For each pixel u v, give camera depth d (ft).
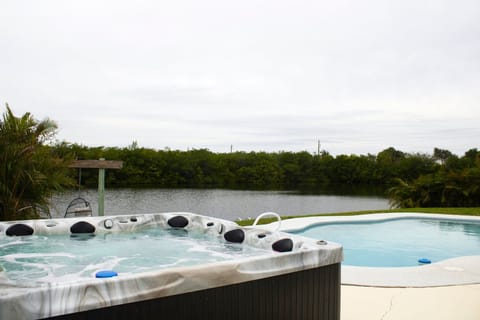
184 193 63.57
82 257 10.26
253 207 48.93
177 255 10.55
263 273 6.13
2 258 10.02
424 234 21.58
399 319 7.84
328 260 6.98
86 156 62.69
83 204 17.52
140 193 56.85
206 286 5.56
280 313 6.39
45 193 17.04
